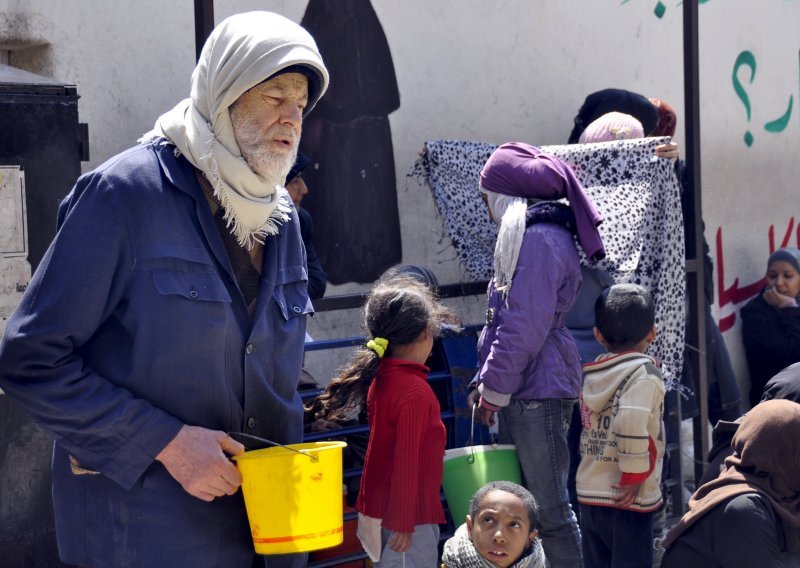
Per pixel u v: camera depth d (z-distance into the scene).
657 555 4.27
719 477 3.32
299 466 2.33
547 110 6.11
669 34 6.73
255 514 2.34
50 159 3.29
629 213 4.52
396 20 5.47
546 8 6.06
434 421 3.29
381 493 3.32
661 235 4.55
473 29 5.77
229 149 2.33
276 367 2.47
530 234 3.87
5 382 2.22
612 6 6.40
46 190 3.29
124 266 2.25
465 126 5.77
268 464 2.31
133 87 4.75
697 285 5.16
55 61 4.50
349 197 5.35
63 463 2.43
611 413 3.91
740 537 3.15
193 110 2.36
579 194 4.01
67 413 2.21
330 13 5.24
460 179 5.19
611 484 3.92
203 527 2.37
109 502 2.34
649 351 4.54
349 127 5.32
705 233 7.34
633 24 6.52
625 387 3.86
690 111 5.13
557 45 6.14
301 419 2.58
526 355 3.79
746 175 7.64
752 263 7.72
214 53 2.33
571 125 6.23
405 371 3.34
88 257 2.20
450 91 5.70
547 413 3.87
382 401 3.31
